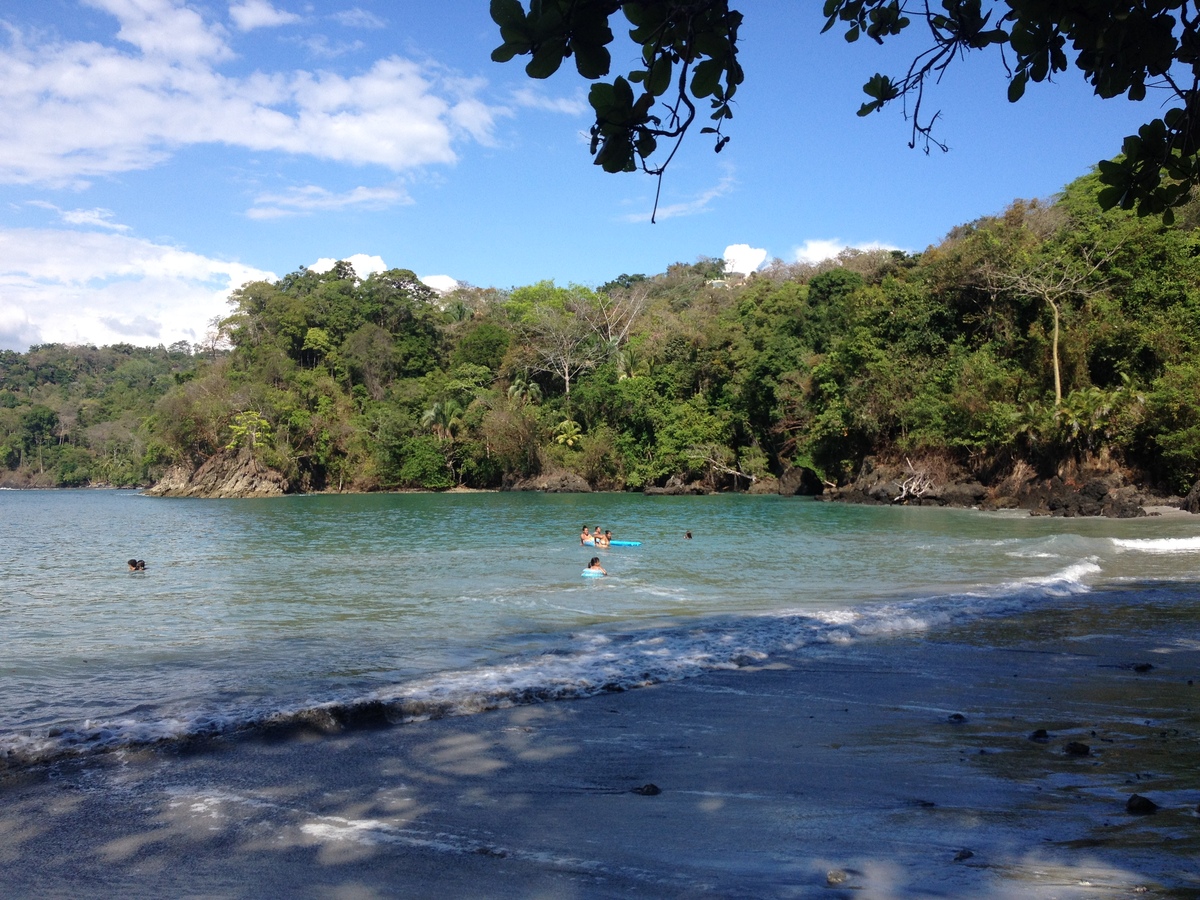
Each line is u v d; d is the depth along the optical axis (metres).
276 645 11.62
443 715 7.93
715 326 71.25
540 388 83.44
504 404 77.44
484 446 77.50
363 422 81.12
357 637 12.13
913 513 40.84
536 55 3.22
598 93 3.41
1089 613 13.17
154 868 4.72
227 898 4.34
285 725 7.45
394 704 7.95
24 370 168.12
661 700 8.37
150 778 6.25
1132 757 6.27
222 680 9.55
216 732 7.29
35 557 26.09
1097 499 37.47
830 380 55.59
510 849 4.86
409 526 36.34
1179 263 42.91
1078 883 3.99
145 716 7.88
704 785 5.93
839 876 4.21
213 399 75.44
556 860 4.68
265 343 88.69
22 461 128.38
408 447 78.56
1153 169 4.23
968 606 13.74
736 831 5.03
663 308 86.00
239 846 5.00
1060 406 40.88
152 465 93.75
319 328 90.81
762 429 66.38
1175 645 10.80
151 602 16.11
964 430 46.72
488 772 6.30
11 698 8.80
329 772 6.34
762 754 6.61
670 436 69.06
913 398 49.66
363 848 4.93
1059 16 3.79
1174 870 4.10
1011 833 4.77
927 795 5.56
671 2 3.34
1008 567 19.48
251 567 22.03
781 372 61.50
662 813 5.39
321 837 5.12
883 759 6.41
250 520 42.75
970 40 4.01
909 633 11.81
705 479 68.12
